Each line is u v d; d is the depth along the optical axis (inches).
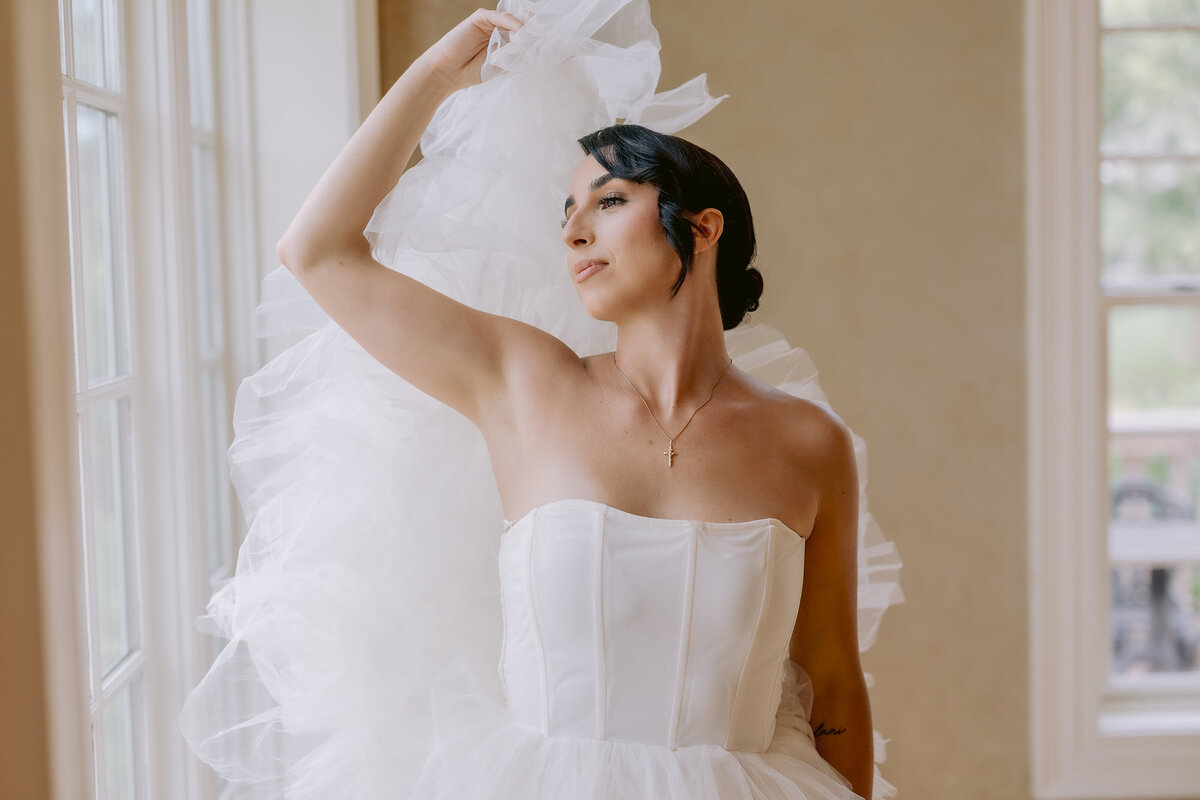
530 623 43.4
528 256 49.4
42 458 35.2
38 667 35.1
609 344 56.0
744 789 41.7
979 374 90.7
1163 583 101.8
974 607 92.0
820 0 87.8
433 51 47.4
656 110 54.1
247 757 51.8
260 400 53.1
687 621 42.4
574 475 44.0
